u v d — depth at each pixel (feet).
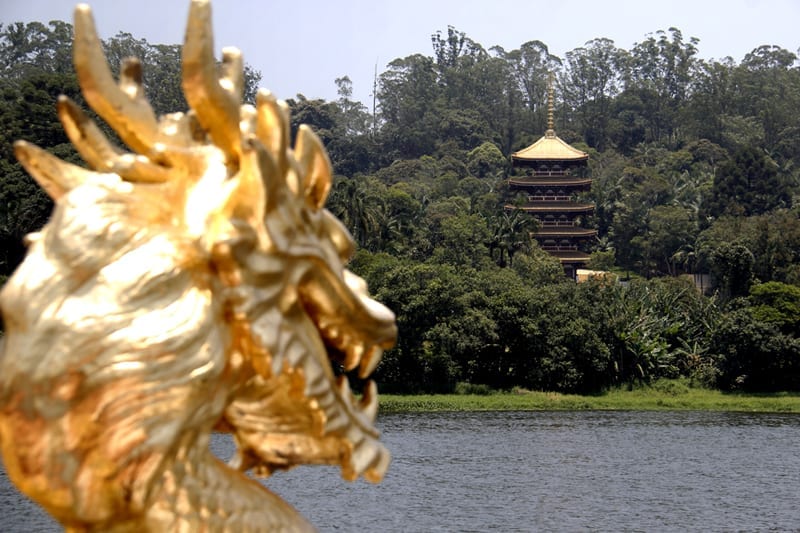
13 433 11.43
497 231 375.86
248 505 12.86
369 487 152.25
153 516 12.03
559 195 455.22
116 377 11.63
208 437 12.57
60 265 11.91
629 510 146.20
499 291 291.17
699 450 209.97
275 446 13.92
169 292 12.17
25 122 270.05
